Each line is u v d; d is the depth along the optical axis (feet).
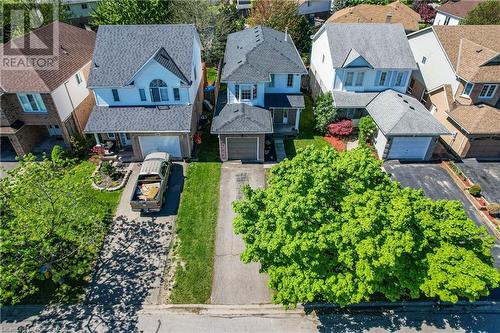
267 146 102.94
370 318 60.13
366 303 61.98
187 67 95.55
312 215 51.08
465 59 101.60
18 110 93.66
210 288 64.59
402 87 110.22
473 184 88.43
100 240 72.54
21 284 62.34
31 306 61.67
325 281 52.03
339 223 51.16
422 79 119.65
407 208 50.93
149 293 63.77
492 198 84.89
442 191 87.15
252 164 96.58
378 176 58.39
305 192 54.49
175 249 71.87
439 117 107.34
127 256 70.23
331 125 107.14
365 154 61.05
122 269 67.77
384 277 53.67
